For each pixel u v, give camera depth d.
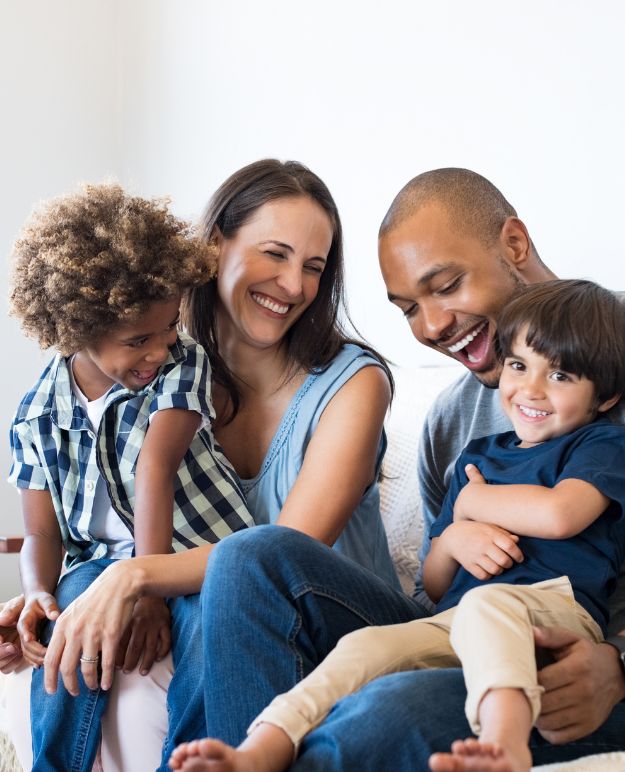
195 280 1.50
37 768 1.34
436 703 1.02
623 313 1.42
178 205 3.22
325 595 1.22
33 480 1.59
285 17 2.88
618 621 1.36
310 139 2.81
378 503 1.74
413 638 1.18
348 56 2.71
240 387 1.72
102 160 3.34
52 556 1.58
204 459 1.61
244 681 1.15
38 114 3.16
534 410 1.40
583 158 2.21
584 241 2.21
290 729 1.01
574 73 2.22
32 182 3.14
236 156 3.02
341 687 1.08
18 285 1.49
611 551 1.30
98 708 1.35
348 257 2.71
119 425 1.53
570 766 1.04
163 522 1.45
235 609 1.16
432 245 1.60
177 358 1.55
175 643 1.39
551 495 1.29
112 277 1.43
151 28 3.27
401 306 1.70
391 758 0.98
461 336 1.64
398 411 2.21
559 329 1.37
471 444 1.53
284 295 1.61
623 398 1.42
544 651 1.15
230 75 3.04
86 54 3.28
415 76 2.55
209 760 0.92
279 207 1.60
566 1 2.23
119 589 1.31
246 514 1.61
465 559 1.34
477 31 2.41
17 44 3.11
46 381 1.59
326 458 1.55
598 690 1.08
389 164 2.61
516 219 1.66
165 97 3.24
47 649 1.36
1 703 1.67
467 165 2.44
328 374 1.64
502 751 0.85
